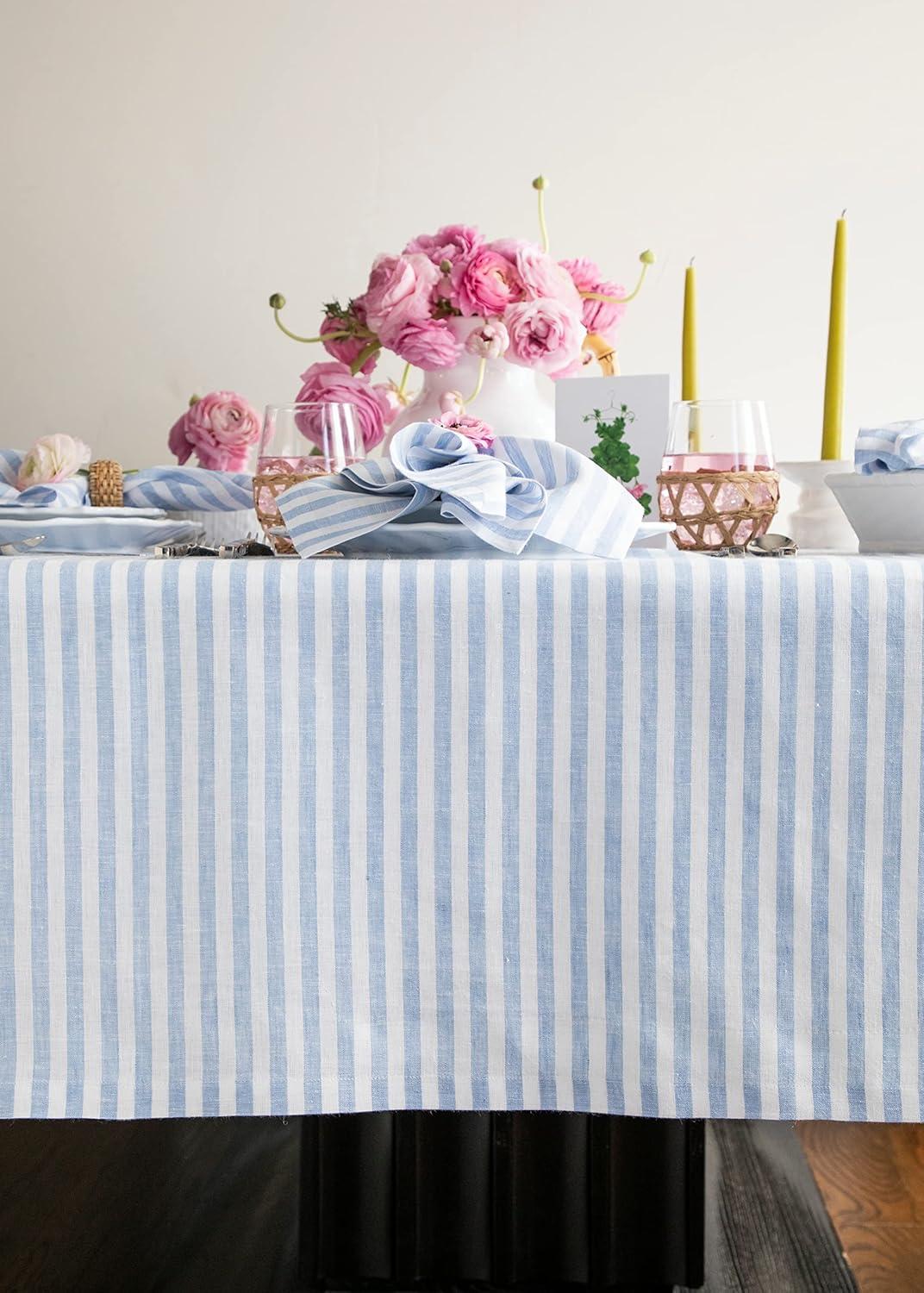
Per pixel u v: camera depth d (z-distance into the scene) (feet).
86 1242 4.08
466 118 6.27
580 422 3.33
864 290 6.14
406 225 6.35
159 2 6.32
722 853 1.85
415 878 1.90
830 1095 1.85
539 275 3.57
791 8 6.06
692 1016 1.87
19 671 1.89
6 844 1.90
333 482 2.24
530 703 1.86
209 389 6.51
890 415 6.17
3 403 6.57
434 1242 3.88
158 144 6.40
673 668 1.84
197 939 1.91
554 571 1.85
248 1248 4.07
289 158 6.37
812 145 6.11
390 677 1.87
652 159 6.19
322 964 1.90
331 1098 1.90
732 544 2.80
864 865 1.84
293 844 1.90
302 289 6.43
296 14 6.28
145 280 6.48
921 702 1.81
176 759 1.89
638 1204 3.86
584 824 1.87
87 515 2.98
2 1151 4.85
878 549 2.79
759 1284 4.08
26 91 6.41
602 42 6.17
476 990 1.90
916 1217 4.59
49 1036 1.92
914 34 6.02
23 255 6.50
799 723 1.83
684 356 4.20
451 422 3.10
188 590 1.86
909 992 1.84
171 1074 1.91
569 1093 1.90
